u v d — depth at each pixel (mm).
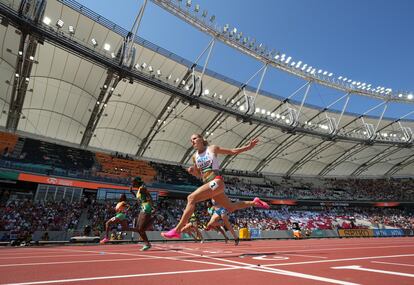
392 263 4352
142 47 27469
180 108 34688
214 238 23125
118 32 23562
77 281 2818
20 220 22766
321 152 51188
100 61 22453
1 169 24516
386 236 33188
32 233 19094
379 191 53531
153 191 33250
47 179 26578
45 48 24250
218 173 4258
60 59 25516
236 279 2895
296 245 12492
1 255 7156
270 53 31547
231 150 4418
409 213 51125
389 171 59812
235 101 35719
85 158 32969
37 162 27844
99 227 24312
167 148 40969
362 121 44594
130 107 32969
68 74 27125
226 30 28031
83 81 27812
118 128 35156
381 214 49812
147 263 4543
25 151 28500
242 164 49406
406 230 34844
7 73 25000
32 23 18688
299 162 52375
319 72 35562
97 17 22375
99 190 29281
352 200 48906
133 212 28984
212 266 4027
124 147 37438
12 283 2693
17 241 17219
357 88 38500
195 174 4645
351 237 31281
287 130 36281
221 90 34219
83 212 27328
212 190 4090
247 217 38094
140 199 7777
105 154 35656
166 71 30203
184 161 43594
